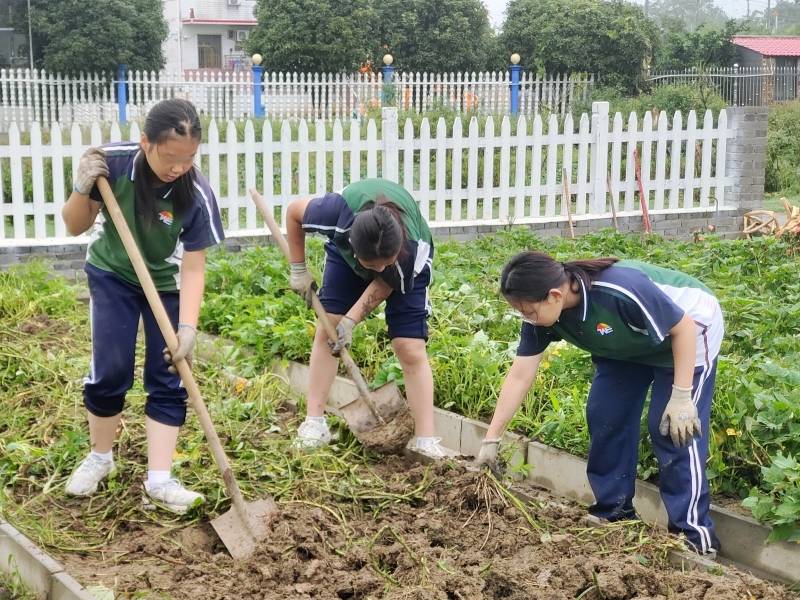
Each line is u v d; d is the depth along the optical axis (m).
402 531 4.20
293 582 3.79
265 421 5.77
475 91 26.73
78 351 6.85
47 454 4.96
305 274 5.21
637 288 3.88
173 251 4.34
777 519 4.07
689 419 3.92
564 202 12.49
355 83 25.75
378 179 4.95
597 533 4.14
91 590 3.60
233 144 10.72
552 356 5.71
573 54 27.27
